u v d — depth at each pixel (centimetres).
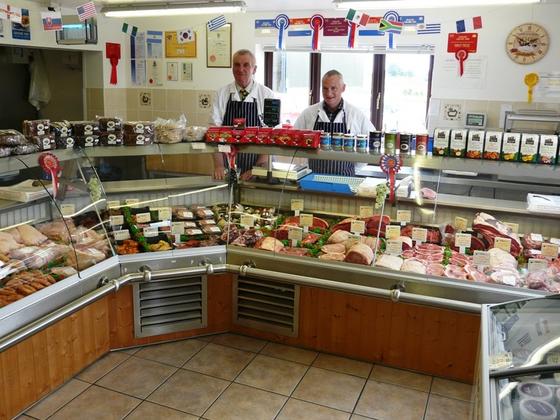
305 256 351
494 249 339
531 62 538
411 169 361
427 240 359
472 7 547
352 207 379
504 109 556
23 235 315
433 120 585
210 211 401
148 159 393
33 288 290
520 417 181
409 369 344
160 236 372
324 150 365
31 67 686
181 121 396
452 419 297
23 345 287
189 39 651
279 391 320
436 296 320
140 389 319
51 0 570
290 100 648
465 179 370
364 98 620
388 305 338
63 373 319
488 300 310
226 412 300
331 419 296
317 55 625
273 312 370
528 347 218
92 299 316
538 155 322
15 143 316
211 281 376
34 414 294
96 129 365
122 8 526
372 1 420
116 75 690
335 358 357
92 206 354
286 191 394
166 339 375
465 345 326
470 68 560
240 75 508
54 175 330
